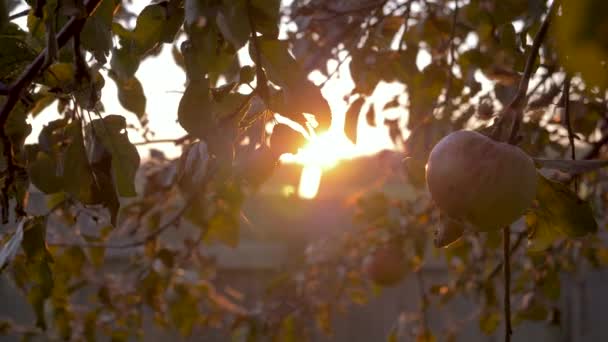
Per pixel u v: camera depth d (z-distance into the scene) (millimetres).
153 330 2314
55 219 1382
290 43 1354
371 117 1379
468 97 1226
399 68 1203
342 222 2367
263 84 638
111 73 868
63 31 673
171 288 1578
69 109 865
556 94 1044
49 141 747
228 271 2414
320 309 2012
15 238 794
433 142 1165
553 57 1062
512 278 2037
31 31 747
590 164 688
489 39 1202
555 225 745
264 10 612
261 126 699
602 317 2502
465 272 1764
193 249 1612
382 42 1233
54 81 736
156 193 1488
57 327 1495
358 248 1993
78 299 2219
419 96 1206
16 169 776
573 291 2535
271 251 2377
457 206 677
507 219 675
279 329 1966
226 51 667
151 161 1506
